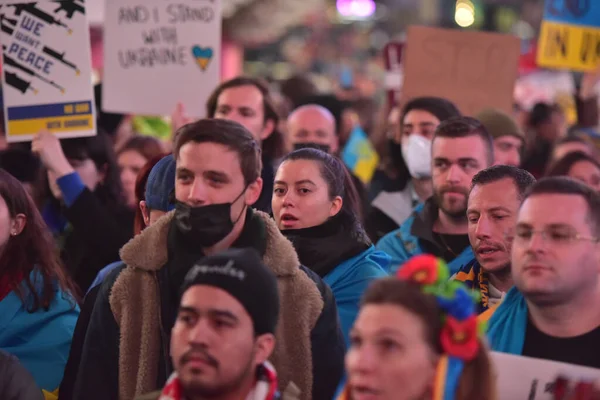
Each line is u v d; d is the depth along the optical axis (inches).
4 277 446.3
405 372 268.5
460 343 271.4
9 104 573.0
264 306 301.1
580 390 315.6
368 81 1697.8
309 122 711.1
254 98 641.0
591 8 826.2
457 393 277.7
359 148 850.8
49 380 438.0
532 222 323.0
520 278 325.1
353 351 275.1
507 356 325.4
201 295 295.6
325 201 442.6
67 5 571.5
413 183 625.0
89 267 565.3
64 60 571.5
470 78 730.2
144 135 716.7
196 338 292.7
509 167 407.2
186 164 360.2
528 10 2220.7
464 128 499.2
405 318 270.8
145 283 362.9
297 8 1924.2
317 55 2532.0
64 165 556.7
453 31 729.0
